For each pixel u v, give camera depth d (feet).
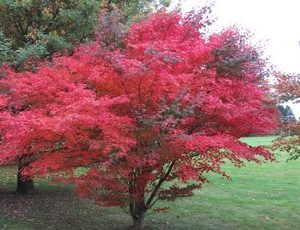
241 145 23.15
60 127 19.24
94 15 39.01
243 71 24.45
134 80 21.42
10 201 37.24
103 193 25.61
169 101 22.24
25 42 40.63
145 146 22.33
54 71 24.66
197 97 21.15
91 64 23.84
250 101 23.43
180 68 22.81
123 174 23.49
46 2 39.40
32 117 20.97
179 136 20.77
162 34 24.89
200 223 33.19
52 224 30.83
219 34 24.66
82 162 23.15
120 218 33.42
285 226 32.81
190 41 24.16
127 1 41.75
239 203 40.75
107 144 20.34
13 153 22.24
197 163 25.29
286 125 26.84
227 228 31.89
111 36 23.94
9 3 37.01
